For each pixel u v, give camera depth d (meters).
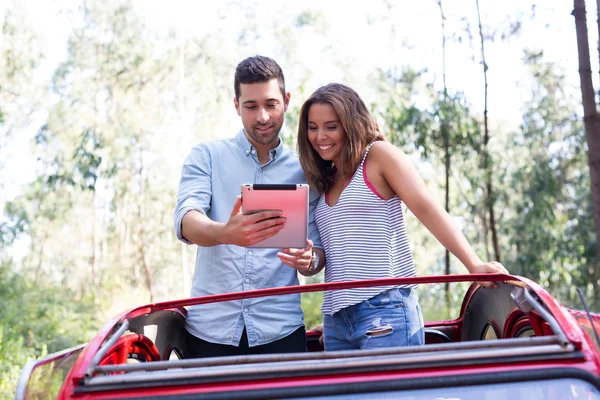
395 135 15.02
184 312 3.26
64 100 28.12
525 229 18.88
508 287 2.74
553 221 18.52
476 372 1.84
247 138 3.45
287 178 3.46
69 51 28.83
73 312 15.11
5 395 7.16
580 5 9.20
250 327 3.21
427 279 2.67
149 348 2.85
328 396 1.81
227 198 3.40
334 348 3.04
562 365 1.86
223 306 3.24
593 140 8.98
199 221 2.96
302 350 3.34
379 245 2.99
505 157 21.69
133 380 1.83
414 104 15.18
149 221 32.09
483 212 19.97
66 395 1.81
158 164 31.95
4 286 14.35
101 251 35.88
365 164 3.05
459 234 2.86
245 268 3.25
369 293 2.85
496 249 15.63
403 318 2.81
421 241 24.36
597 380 1.83
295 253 2.93
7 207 30.97
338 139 3.10
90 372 1.84
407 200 2.93
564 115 20.91
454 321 3.85
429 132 14.98
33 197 31.56
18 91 25.75
